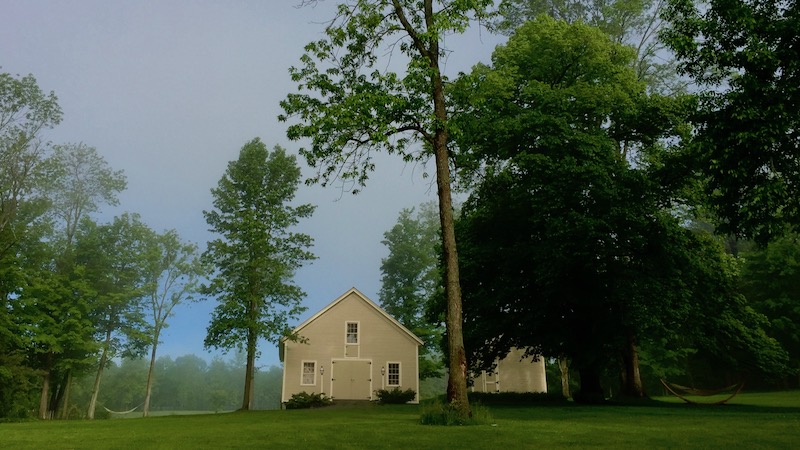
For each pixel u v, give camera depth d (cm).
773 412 1673
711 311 2355
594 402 2470
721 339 2481
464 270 2570
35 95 3588
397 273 5962
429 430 1123
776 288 4391
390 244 6072
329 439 984
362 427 1241
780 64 1395
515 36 2659
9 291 3503
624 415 1576
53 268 4481
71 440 1102
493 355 2812
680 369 4609
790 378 4525
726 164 1445
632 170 2230
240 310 3303
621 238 2138
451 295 1428
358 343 3709
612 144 2241
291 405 3272
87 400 8612
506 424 1260
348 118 1434
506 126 2270
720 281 2362
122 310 4819
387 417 1689
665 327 2353
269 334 3272
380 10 1639
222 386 15588
